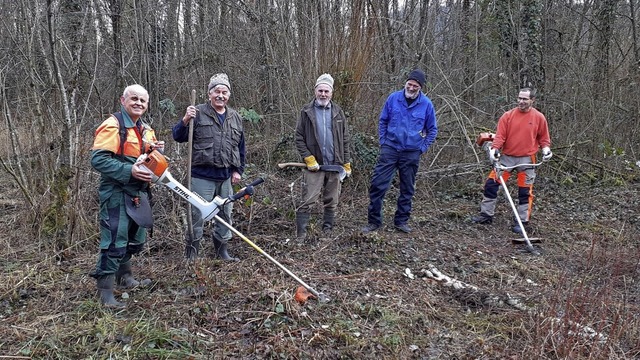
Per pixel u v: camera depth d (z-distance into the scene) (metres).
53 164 5.42
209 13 9.95
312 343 3.34
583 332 3.52
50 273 4.34
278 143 7.59
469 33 10.36
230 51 9.38
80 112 6.31
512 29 9.27
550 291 4.35
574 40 10.45
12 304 3.87
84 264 4.61
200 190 4.41
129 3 8.63
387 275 4.49
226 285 3.97
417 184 7.47
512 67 9.50
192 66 9.59
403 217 5.77
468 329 3.75
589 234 6.09
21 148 5.61
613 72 10.20
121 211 3.62
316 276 4.33
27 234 5.20
